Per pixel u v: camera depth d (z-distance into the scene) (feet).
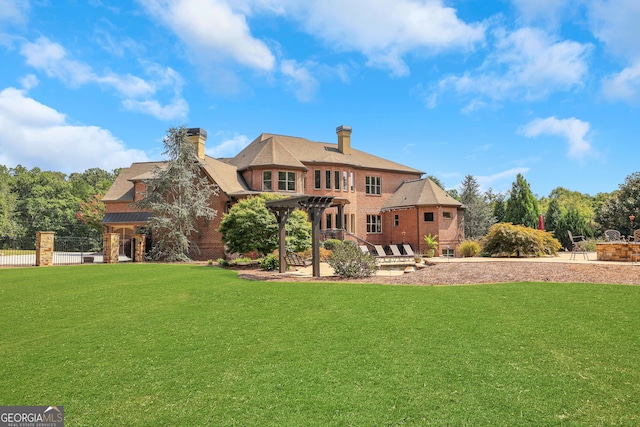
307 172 105.60
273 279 42.91
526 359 16.98
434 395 13.91
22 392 15.37
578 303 26.43
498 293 30.35
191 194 84.17
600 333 20.12
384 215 117.60
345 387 14.76
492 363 16.63
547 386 14.40
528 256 60.80
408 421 12.23
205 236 87.10
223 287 37.37
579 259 53.88
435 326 22.09
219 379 15.99
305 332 21.91
